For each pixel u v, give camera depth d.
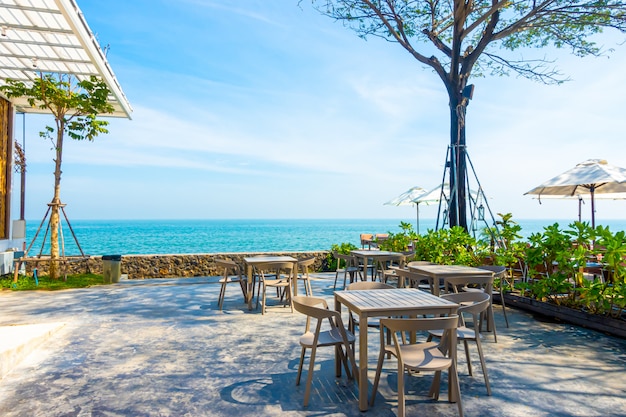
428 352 3.11
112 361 4.20
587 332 5.31
